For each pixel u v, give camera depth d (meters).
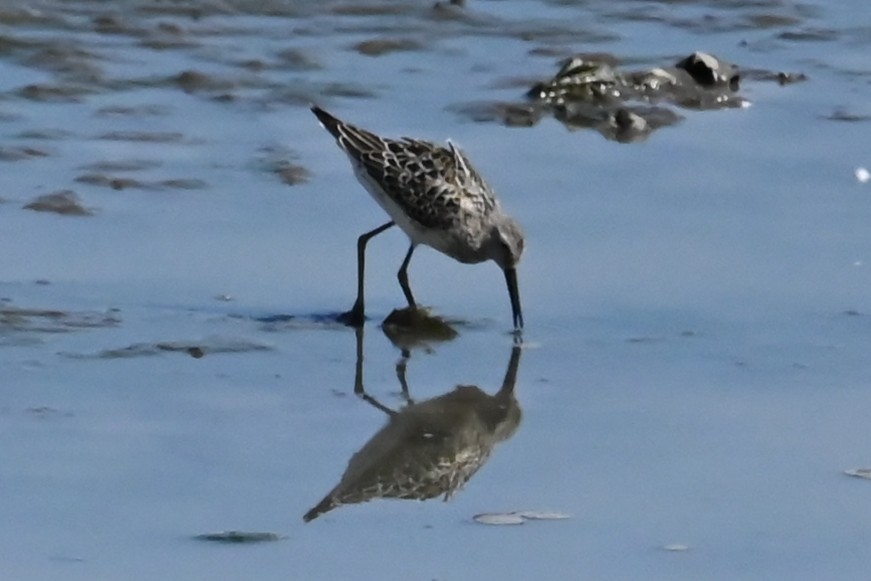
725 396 12.27
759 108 18.50
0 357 12.42
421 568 9.88
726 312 13.65
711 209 15.59
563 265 14.45
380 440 11.52
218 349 12.78
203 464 11.05
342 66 19.16
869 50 20.48
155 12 20.27
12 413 11.61
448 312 13.74
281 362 12.68
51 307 13.26
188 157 16.34
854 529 10.41
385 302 13.90
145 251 14.36
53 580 9.62
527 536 10.28
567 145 17.19
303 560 9.92
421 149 14.04
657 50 20.23
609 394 12.30
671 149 17.17
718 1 22.00
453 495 10.78
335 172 16.16
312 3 20.94
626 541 10.24
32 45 18.89
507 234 13.91
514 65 19.45
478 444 11.51
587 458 11.31
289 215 15.21
